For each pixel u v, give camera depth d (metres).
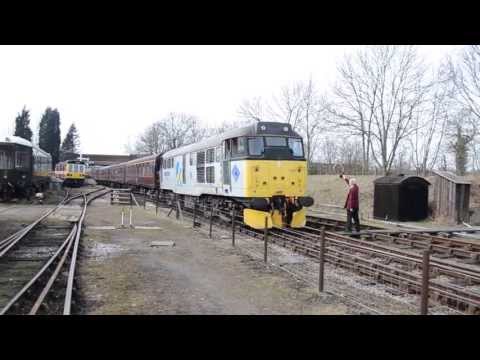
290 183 16.14
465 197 20.02
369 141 34.31
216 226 18.83
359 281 9.45
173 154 26.89
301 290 8.73
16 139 29.50
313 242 12.47
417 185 21.23
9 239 14.38
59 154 100.12
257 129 16.16
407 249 13.31
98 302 7.82
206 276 9.91
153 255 12.42
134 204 31.77
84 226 18.75
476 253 11.82
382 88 33.38
